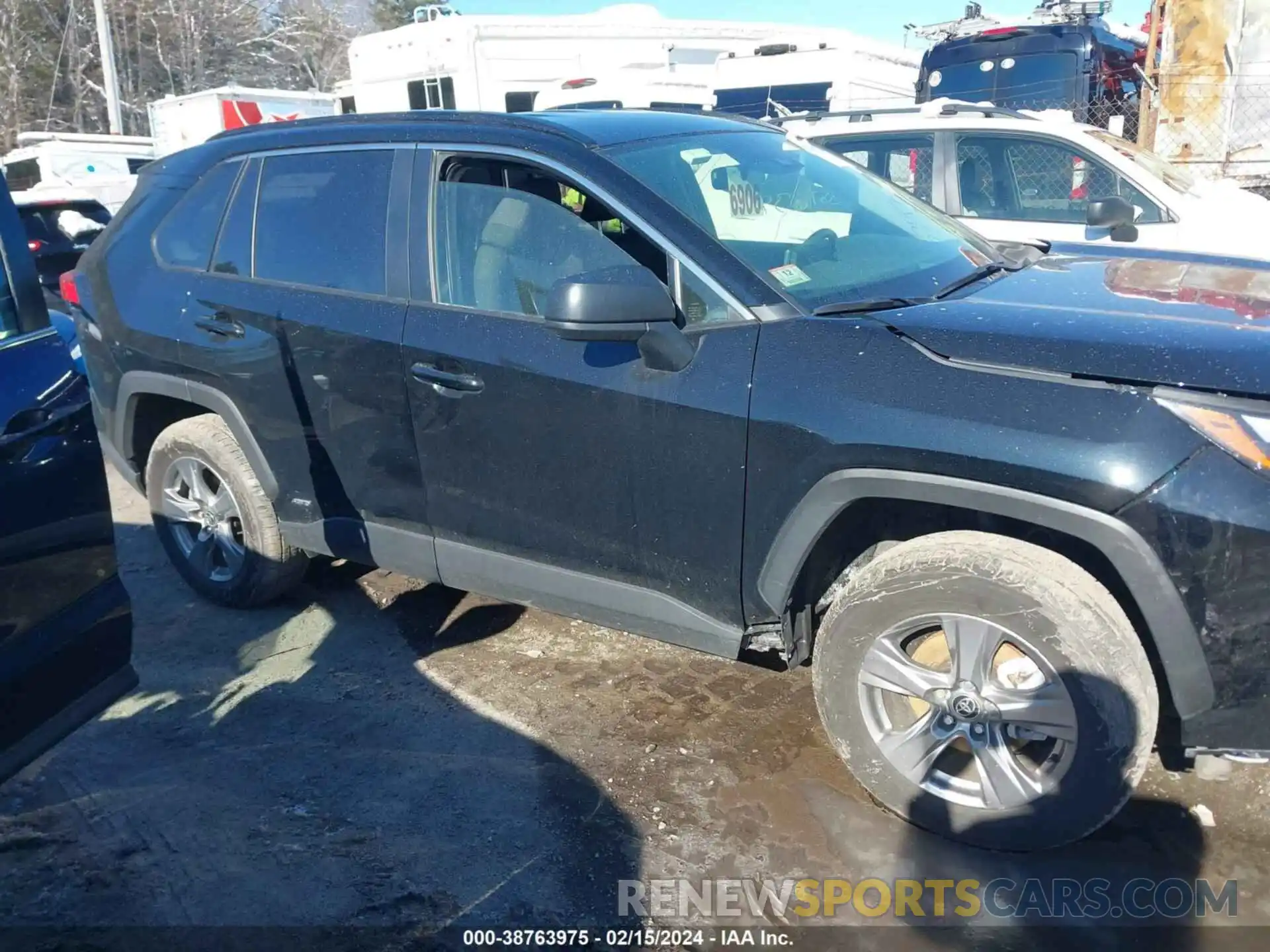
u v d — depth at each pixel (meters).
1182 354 2.41
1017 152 6.32
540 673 3.75
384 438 3.52
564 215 3.24
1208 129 10.10
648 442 2.95
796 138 4.01
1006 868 2.71
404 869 2.79
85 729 3.51
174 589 4.56
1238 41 9.81
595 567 3.21
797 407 2.71
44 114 32.16
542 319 3.18
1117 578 2.60
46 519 2.64
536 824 2.95
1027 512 2.46
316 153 3.77
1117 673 2.45
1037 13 12.72
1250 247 5.55
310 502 3.86
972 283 3.21
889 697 2.84
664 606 3.11
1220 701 2.41
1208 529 2.30
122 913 2.67
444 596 4.38
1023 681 2.61
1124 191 5.99
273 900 2.70
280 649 4.01
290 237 3.78
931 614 2.65
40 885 2.78
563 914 2.62
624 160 3.21
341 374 3.55
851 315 2.82
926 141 6.57
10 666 2.52
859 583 2.77
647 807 3.00
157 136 19.14
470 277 3.34
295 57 38.91
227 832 2.97
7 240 2.66
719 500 2.88
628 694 3.59
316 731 3.46
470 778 3.17
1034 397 2.47
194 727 3.51
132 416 4.31
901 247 3.39
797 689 3.57
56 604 2.67
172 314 4.02
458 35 13.52
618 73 13.25
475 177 3.41
